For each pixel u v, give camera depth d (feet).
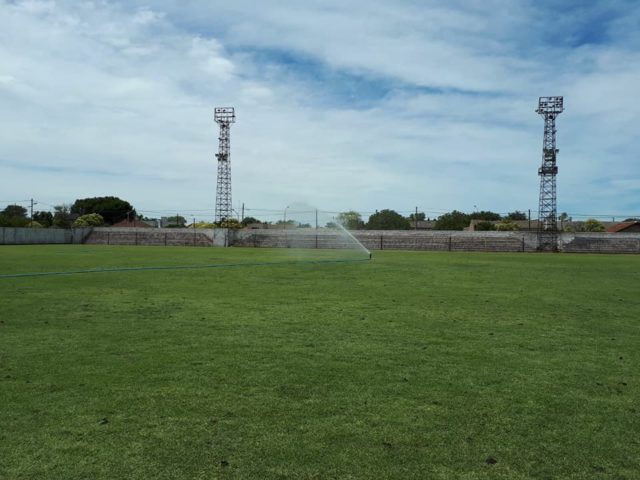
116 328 28.73
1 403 16.17
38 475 11.55
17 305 37.11
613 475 11.82
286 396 17.06
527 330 29.07
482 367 20.99
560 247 202.59
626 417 15.46
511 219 351.46
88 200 393.50
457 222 332.19
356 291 47.65
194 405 16.10
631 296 45.47
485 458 12.60
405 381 18.92
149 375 19.36
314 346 24.54
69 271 68.23
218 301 39.93
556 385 18.61
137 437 13.62
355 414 15.47
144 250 152.25
